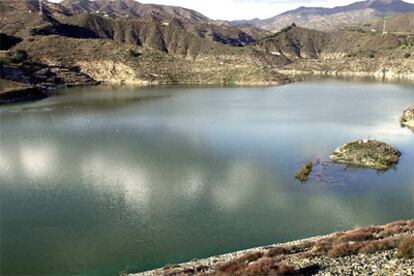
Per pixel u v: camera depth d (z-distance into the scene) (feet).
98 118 326.65
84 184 164.14
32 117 333.62
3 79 485.97
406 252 64.85
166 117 329.31
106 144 234.79
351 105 393.70
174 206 142.51
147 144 234.79
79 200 147.95
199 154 212.43
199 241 117.80
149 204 144.46
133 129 280.10
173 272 90.89
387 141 239.50
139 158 204.03
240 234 122.11
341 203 146.20
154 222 130.31
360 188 161.27
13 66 572.92
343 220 131.95
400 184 165.48
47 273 102.47
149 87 597.11
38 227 127.75
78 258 109.40
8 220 132.46
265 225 128.06
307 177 173.78
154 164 192.95
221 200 148.36
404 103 407.03
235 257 102.12
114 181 168.04
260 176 175.52
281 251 90.99
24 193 154.81
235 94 500.33
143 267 104.17
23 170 183.32
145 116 335.26
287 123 298.56
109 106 396.57
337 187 162.09
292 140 242.99
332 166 190.08
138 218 133.28
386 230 92.68
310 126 286.66
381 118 318.45
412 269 57.98
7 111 367.04
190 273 88.22
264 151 217.97
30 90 469.98
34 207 142.10
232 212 138.10
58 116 337.93
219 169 185.57
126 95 492.95
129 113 351.05
